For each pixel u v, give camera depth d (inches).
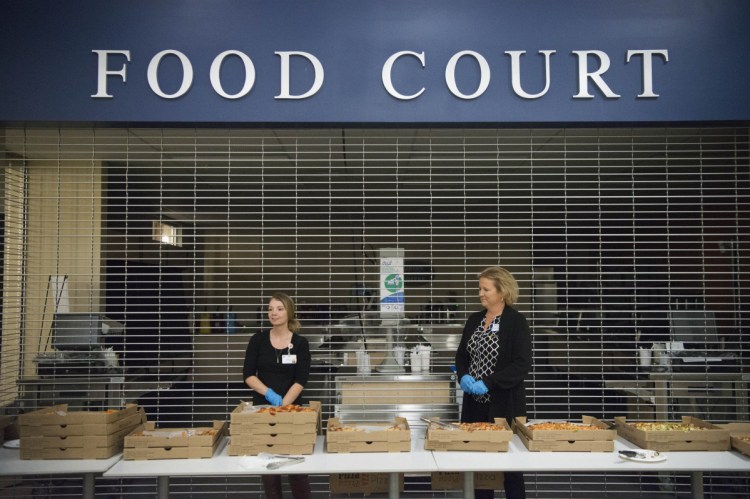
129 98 155.8
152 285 275.9
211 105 156.4
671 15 158.1
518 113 157.2
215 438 115.6
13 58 155.7
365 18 157.2
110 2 156.0
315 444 118.9
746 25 157.9
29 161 192.4
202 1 156.6
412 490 161.5
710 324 178.9
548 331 301.1
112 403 170.9
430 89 157.3
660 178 242.5
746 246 179.8
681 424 124.6
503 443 112.6
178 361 294.7
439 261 305.9
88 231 196.4
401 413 170.1
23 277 181.2
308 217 323.0
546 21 157.5
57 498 167.2
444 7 157.6
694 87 157.9
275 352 141.6
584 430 112.6
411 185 266.7
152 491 175.0
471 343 136.3
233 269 350.3
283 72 156.1
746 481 168.2
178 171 245.6
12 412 171.2
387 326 173.9
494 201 283.1
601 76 157.5
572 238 299.7
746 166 170.6
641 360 178.4
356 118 156.9
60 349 173.3
